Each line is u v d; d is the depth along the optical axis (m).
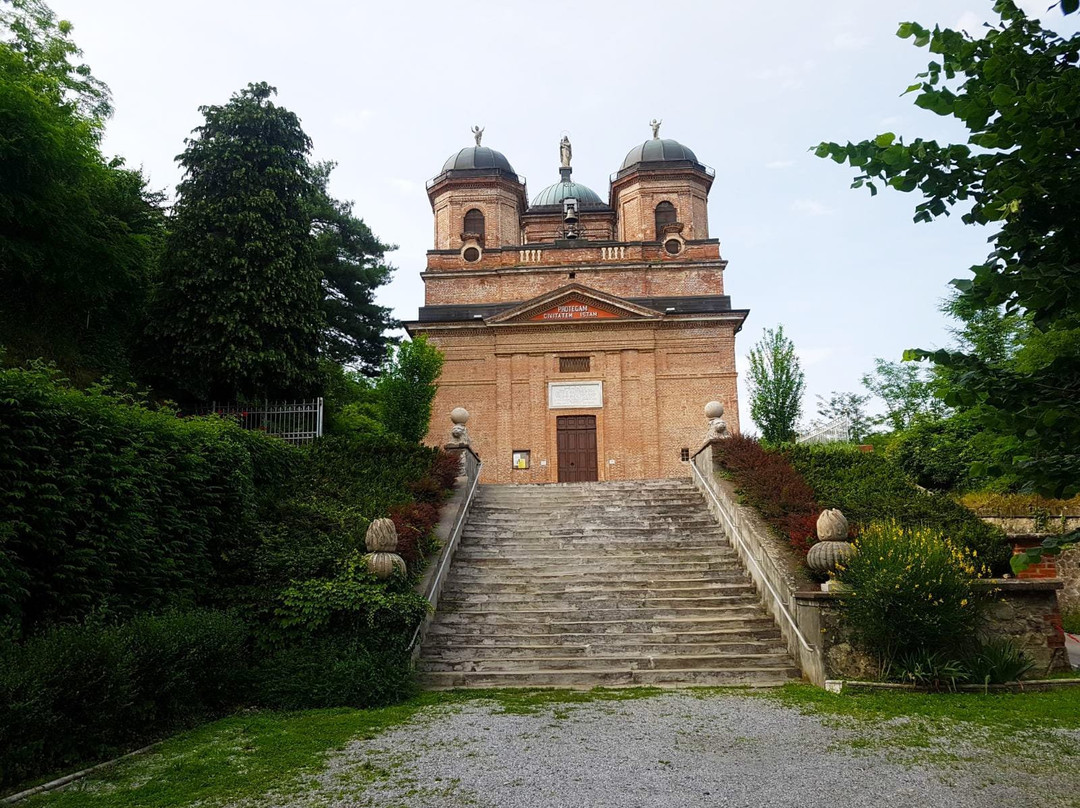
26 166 15.48
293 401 21.69
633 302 31.70
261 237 21.56
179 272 20.84
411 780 6.62
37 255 16.02
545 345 31.06
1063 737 7.79
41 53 21.58
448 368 31.20
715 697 9.73
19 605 8.54
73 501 9.17
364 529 13.30
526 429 30.50
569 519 17.28
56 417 9.29
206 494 12.11
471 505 18.44
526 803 6.04
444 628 12.39
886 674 10.09
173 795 6.28
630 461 30.09
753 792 6.24
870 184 5.08
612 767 6.91
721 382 30.61
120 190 21.77
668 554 15.02
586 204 42.97
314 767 6.99
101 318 19.59
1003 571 14.73
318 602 10.76
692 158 37.28
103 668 7.39
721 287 32.12
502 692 10.31
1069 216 4.46
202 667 9.04
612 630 12.27
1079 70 4.24
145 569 10.34
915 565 10.15
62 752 7.06
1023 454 5.14
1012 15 4.68
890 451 28.08
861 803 6.00
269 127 22.86
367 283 36.75
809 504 14.48
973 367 4.93
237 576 11.93
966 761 7.04
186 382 20.73
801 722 8.43
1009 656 10.17
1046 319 4.54
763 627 12.12
